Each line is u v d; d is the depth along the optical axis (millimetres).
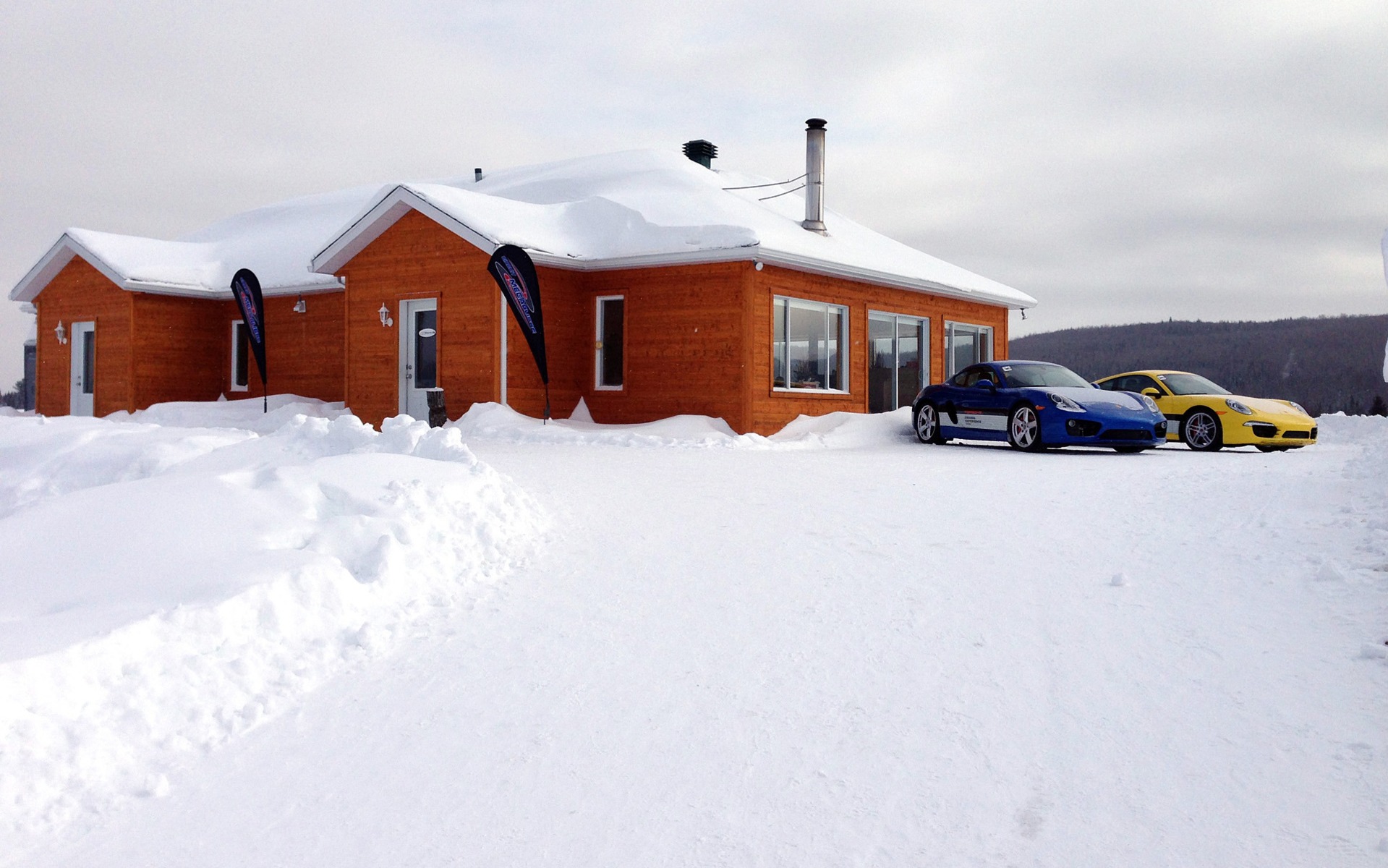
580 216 18047
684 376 15945
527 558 6070
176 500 5914
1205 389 14547
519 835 2990
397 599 5203
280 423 18156
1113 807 2988
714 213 17516
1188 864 2678
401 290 17453
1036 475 9586
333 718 3916
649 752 3486
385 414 17812
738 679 4105
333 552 5480
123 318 21031
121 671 3908
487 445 13414
